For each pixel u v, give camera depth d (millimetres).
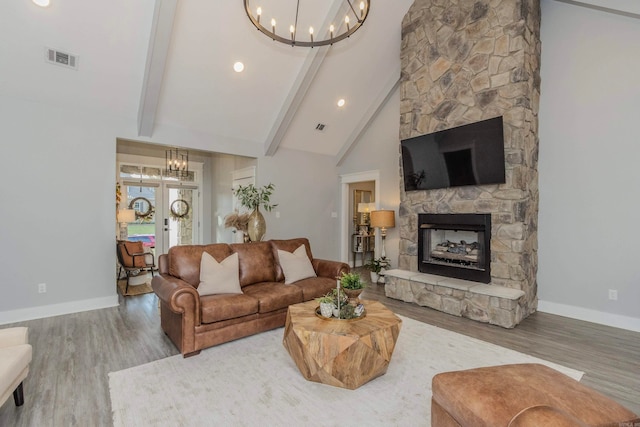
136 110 4309
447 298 3871
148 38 3578
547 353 2742
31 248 3678
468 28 3977
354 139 6395
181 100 4410
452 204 4164
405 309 4020
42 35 3242
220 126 5090
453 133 4027
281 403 2025
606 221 3467
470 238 4250
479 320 3561
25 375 1956
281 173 6023
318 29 4203
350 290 2555
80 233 3986
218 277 3174
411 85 4637
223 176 7297
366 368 2158
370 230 7711
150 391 2158
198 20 3629
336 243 6973
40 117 3730
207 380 2301
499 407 1262
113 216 4215
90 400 2057
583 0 3424
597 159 3523
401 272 4531
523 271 3566
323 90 5211
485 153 3744
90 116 4051
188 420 1861
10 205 3561
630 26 3309
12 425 1812
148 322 3551
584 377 2350
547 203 3879
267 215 5871
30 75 3500
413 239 4617
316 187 6566
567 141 3727
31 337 3098
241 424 1829
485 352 2760
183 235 7648
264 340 3021
